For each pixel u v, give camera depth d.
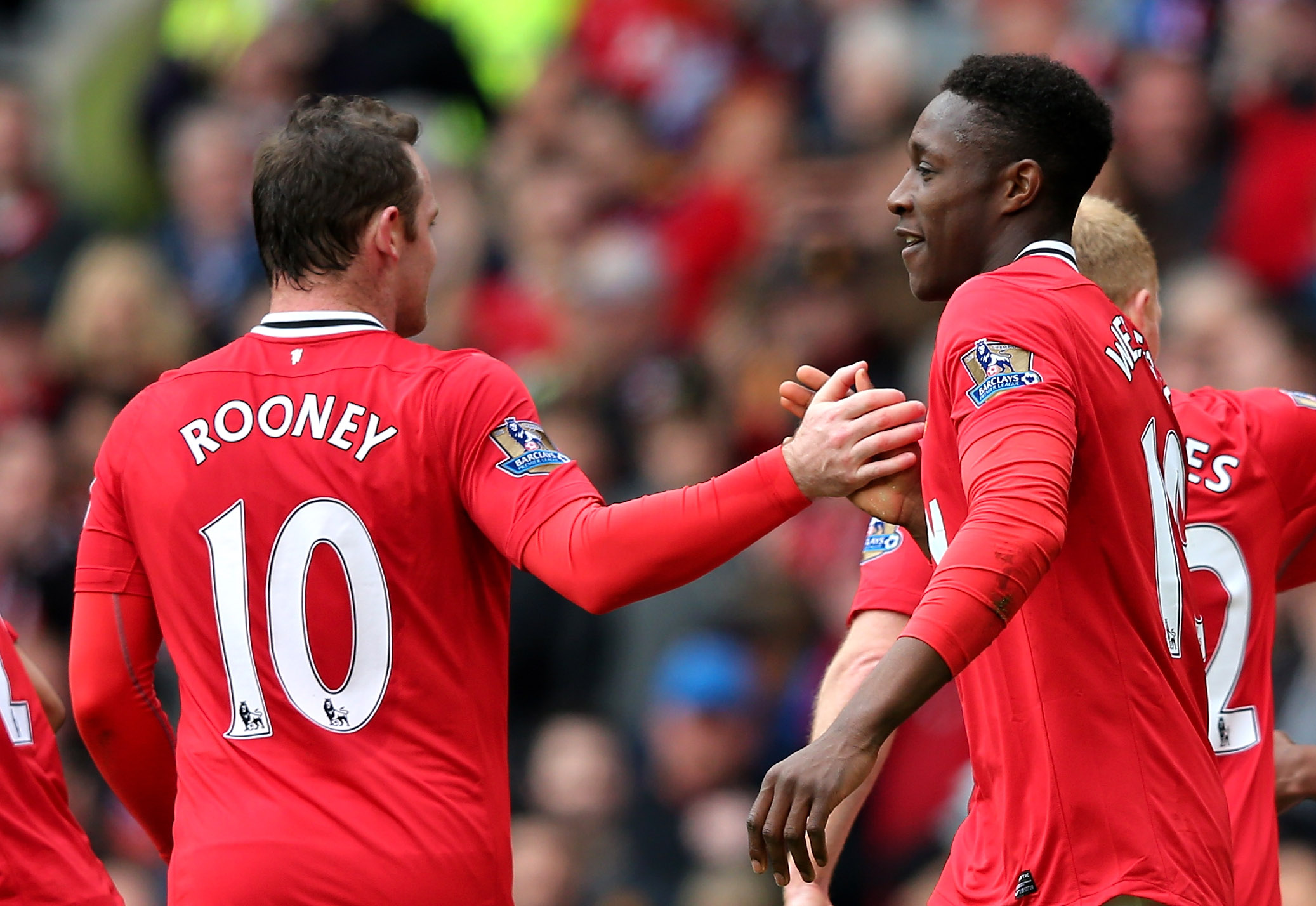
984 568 9.50
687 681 24.59
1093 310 10.71
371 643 11.02
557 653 25.69
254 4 41.50
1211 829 10.59
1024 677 10.55
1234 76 30.44
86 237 36.94
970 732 11.05
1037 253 10.88
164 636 11.65
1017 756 10.62
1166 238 29.08
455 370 11.23
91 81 41.91
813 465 10.82
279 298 11.61
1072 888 10.40
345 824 10.89
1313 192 28.41
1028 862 10.56
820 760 9.45
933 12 34.31
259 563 11.09
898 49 33.09
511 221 35.88
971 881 10.94
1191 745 10.67
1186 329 26.58
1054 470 9.74
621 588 10.70
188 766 11.28
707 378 29.23
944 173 11.05
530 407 11.30
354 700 11.02
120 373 31.50
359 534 11.02
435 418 11.09
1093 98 11.05
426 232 11.78
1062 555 10.45
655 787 24.45
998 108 10.97
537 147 37.59
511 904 11.43
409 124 11.77
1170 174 29.78
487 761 11.32
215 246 35.34
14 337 34.41
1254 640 12.59
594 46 39.38
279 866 10.84
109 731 11.96
